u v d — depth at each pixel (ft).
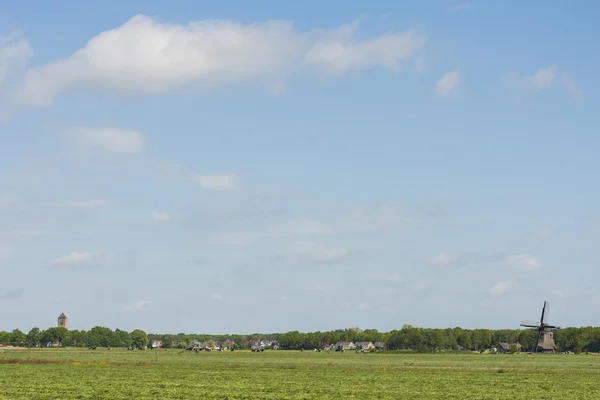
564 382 294.66
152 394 224.94
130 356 622.13
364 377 315.37
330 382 282.56
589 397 230.68
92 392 228.84
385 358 635.25
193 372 345.10
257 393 231.09
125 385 258.16
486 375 338.54
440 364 474.90
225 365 424.05
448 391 247.70
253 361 506.07
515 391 250.57
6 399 204.95
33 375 309.83
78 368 374.63
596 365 471.21
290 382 280.72
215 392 232.73
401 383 282.56
